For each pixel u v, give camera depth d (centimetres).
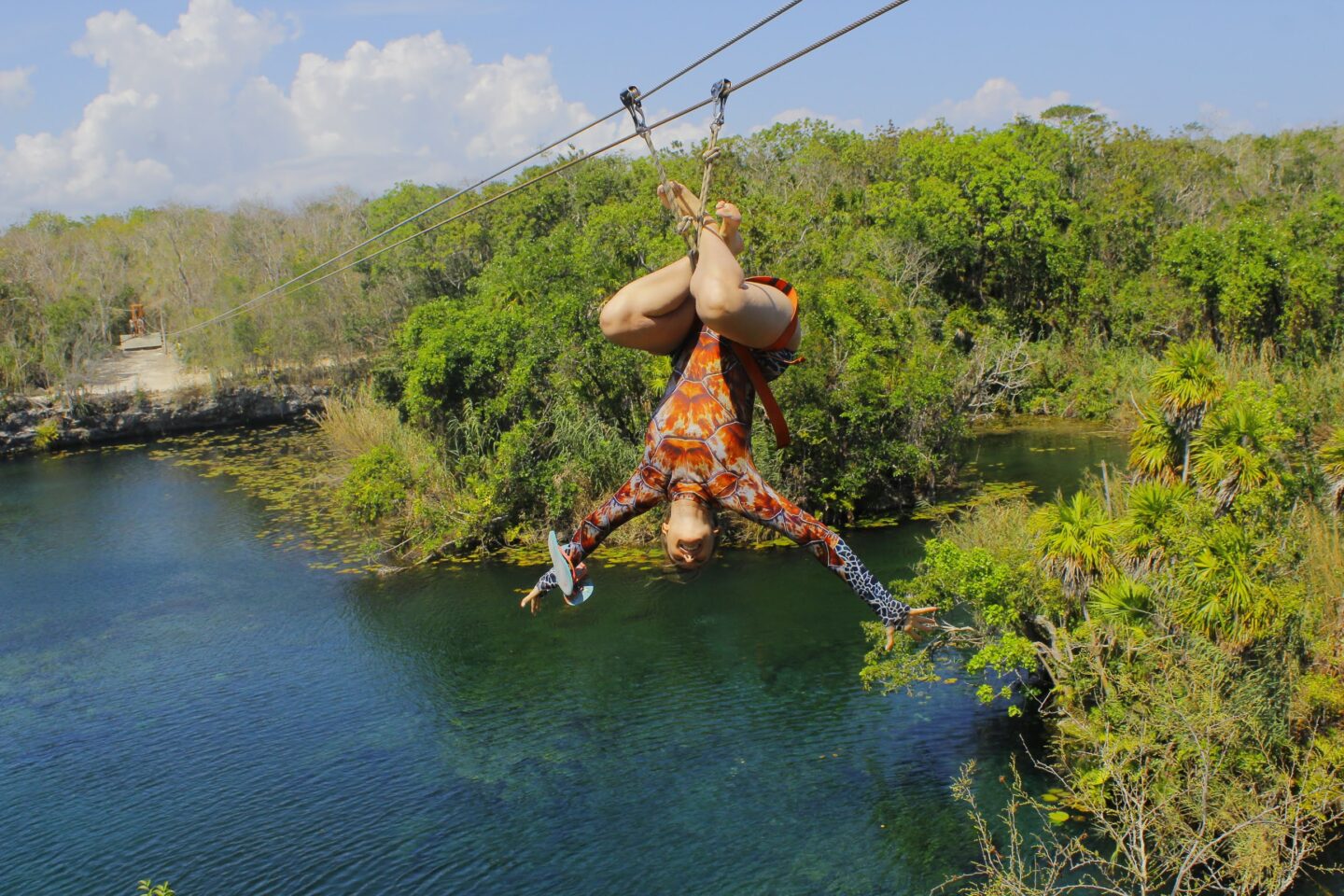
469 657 2409
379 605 2783
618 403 3425
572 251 3572
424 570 3061
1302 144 7650
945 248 5388
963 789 1667
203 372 6003
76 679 2366
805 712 2048
